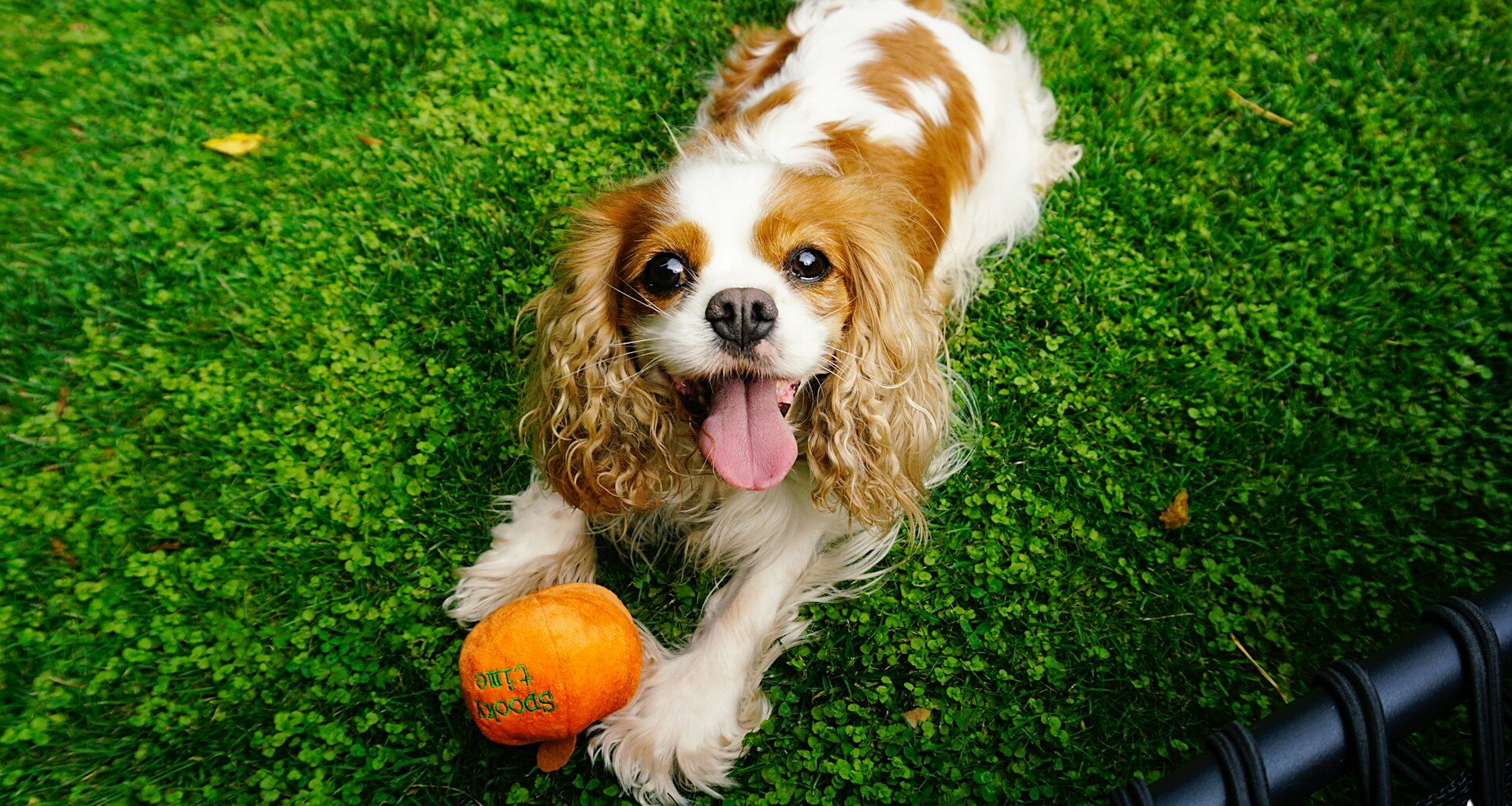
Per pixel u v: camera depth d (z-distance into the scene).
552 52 0.95
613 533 0.73
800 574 0.71
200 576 0.70
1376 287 0.83
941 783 0.66
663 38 0.96
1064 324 0.82
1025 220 0.89
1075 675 0.69
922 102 0.80
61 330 0.79
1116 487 0.75
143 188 0.87
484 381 0.79
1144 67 0.94
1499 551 0.72
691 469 0.68
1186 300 0.83
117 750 0.65
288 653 0.69
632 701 0.67
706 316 0.59
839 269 0.64
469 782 0.65
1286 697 0.69
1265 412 0.78
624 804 0.65
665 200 0.62
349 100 0.92
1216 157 0.89
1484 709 0.45
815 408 0.66
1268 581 0.73
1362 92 0.93
